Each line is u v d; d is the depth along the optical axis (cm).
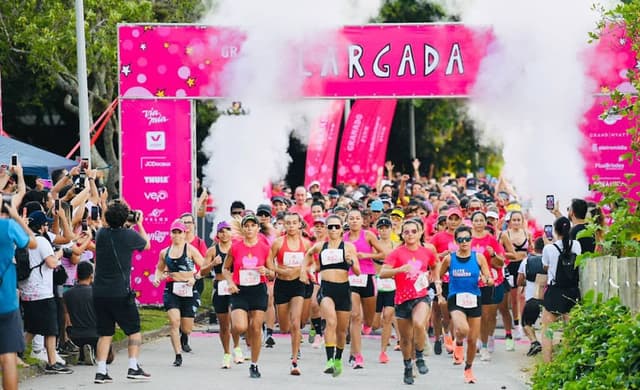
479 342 2289
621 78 2820
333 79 2905
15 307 1490
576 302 1838
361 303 2155
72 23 3484
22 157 2355
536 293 2159
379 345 2455
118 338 2388
